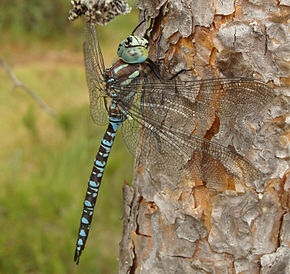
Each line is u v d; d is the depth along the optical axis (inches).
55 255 15.9
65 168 20.6
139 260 11.8
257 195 11.1
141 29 11.6
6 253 16.1
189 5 10.9
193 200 11.3
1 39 39.1
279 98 10.9
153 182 11.5
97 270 15.8
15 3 40.4
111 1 11.1
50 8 40.1
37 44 39.2
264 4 10.7
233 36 10.8
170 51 11.2
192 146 11.2
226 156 11.0
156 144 11.4
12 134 25.8
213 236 11.2
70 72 33.6
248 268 11.2
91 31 11.8
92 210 12.5
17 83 14.6
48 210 18.3
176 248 11.4
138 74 11.6
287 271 11.3
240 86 10.8
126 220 11.9
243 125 10.9
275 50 10.8
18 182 20.2
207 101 11.0
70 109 27.1
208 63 11.0
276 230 11.2
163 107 11.3
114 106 11.9
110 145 12.3
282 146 11.0
